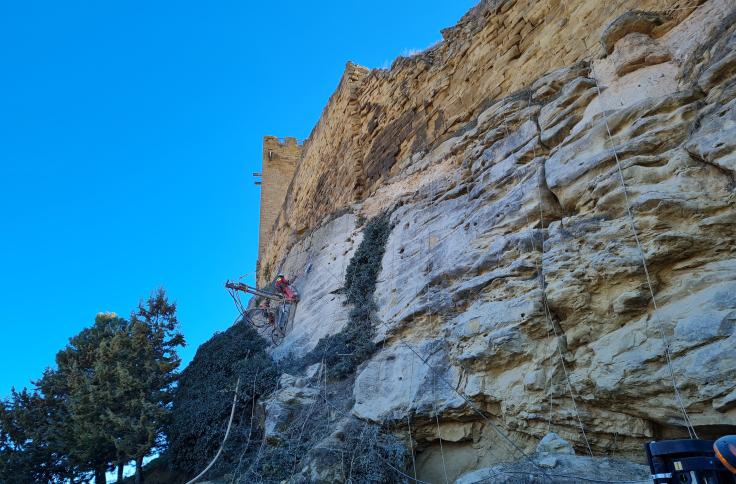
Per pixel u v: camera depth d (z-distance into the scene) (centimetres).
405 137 1448
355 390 921
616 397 596
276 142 3509
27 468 1673
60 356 1952
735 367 503
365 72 1873
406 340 937
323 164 1972
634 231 643
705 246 590
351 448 781
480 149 1051
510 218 862
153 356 1717
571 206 778
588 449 632
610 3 940
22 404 1822
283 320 1533
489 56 1204
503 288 785
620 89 820
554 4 1062
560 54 1018
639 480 507
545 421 668
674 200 622
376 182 1518
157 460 1578
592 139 782
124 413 1527
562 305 681
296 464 823
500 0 1201
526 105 1009
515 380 709
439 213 1095
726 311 535
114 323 2217
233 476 955
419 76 1457
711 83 689
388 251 1191
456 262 914
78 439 1505
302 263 1705
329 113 1997
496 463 686
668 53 798
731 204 588
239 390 1219
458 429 773
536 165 878
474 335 786
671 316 579
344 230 1512
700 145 630
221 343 1680
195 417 1290
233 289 1652
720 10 750
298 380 1066
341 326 1184
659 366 566
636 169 686
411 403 813
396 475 755
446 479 764
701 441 342
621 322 634
